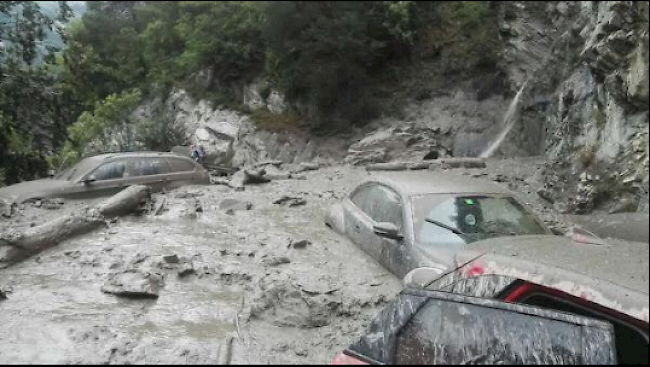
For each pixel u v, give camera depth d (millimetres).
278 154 34000
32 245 6750
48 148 15078
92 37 43188
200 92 39656
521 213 6387
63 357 4039
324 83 33531
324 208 10422
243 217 9352
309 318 4930
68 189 10273
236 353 4250
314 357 4273
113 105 28359
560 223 9719
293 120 35281
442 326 3178
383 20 33625
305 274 6172
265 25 35000
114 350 4164
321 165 19891
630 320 2732
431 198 6410
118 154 11719
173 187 12156
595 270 3074
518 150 25750
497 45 30406
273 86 37312
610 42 13766
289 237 7844
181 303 5328
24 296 5352
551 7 27156
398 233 6223
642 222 9945
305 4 33969
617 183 12930
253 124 35812
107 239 7523
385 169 17625
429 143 21938
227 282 6008
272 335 4664
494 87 29906
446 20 32969
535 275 3188
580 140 15195
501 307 3225
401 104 32688
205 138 36969
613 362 2730
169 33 43469
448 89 31781
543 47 27266
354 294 5539
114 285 5586
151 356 4109
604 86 14805
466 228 6008
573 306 2988
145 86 41000
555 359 2965
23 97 13969
